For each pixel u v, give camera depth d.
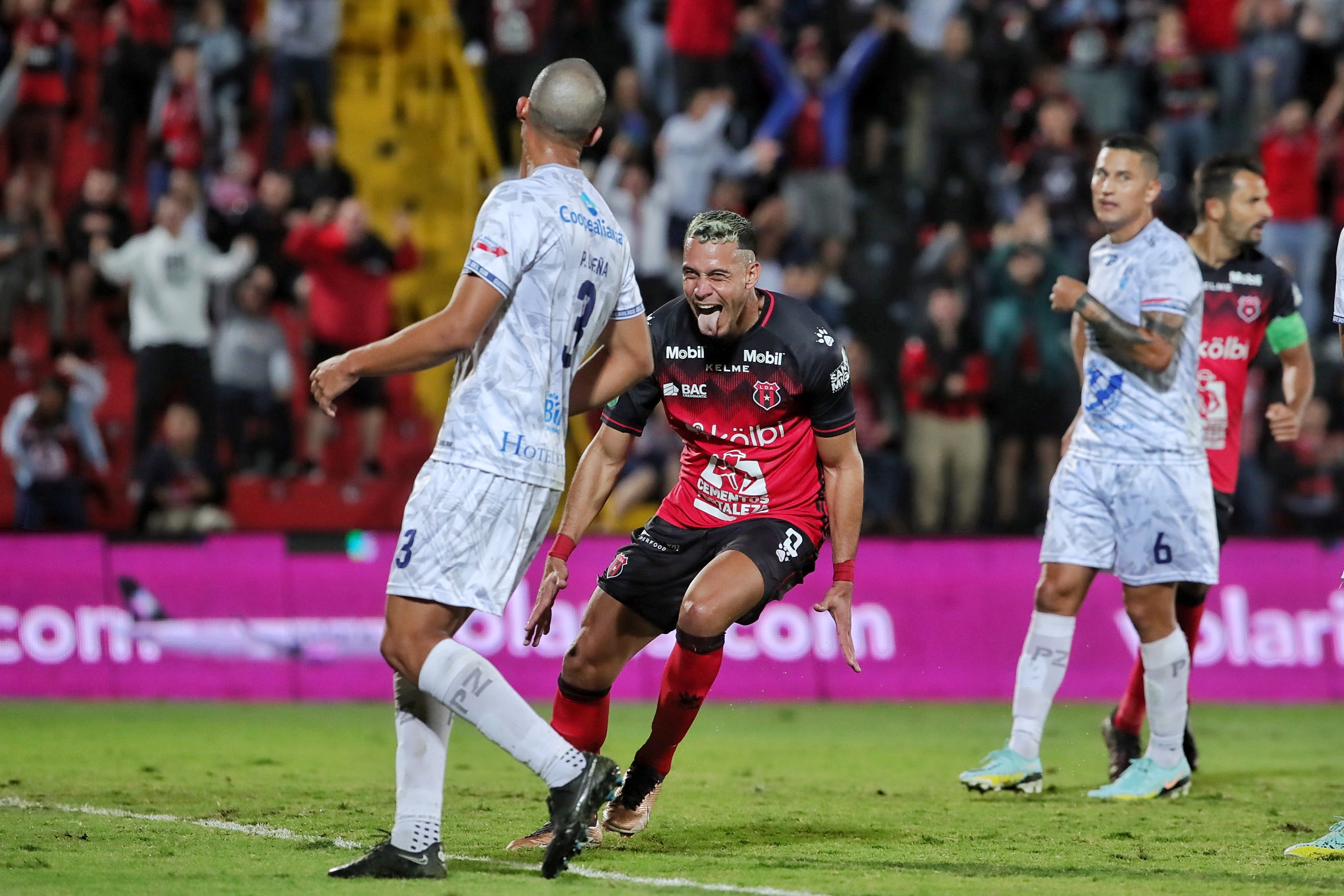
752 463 18.62
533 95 16.14
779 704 39.25
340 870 15.67
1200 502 23.30
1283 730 34.59
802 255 51.41
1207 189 26.00
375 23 52.97
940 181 54.34
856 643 40.56
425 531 15.28
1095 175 23.36
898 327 52.22
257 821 19.88
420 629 15.32
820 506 19.03
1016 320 47.56
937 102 54.31
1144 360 22.75
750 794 23.64
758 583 17.83
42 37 53.44
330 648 39.59
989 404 47.41
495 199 15.47
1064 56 58.22
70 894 14.72
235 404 45.53
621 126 53.00
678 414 18.78
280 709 36.97
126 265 44.88
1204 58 57.78
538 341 15.56
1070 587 23.89
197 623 39.41
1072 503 23.77
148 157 53.34
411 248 47.75
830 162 53.81
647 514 45.25
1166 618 23.58
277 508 45.03
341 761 27.22
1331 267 54.19
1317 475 48.03
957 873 16.56
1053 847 18.58
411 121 52.62
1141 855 17.94
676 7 54.81
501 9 56.16
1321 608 41.12
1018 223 49.59
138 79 53.09
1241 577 40.97
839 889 15.36
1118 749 25.81
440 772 15.87
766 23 56.19
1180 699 23.69
